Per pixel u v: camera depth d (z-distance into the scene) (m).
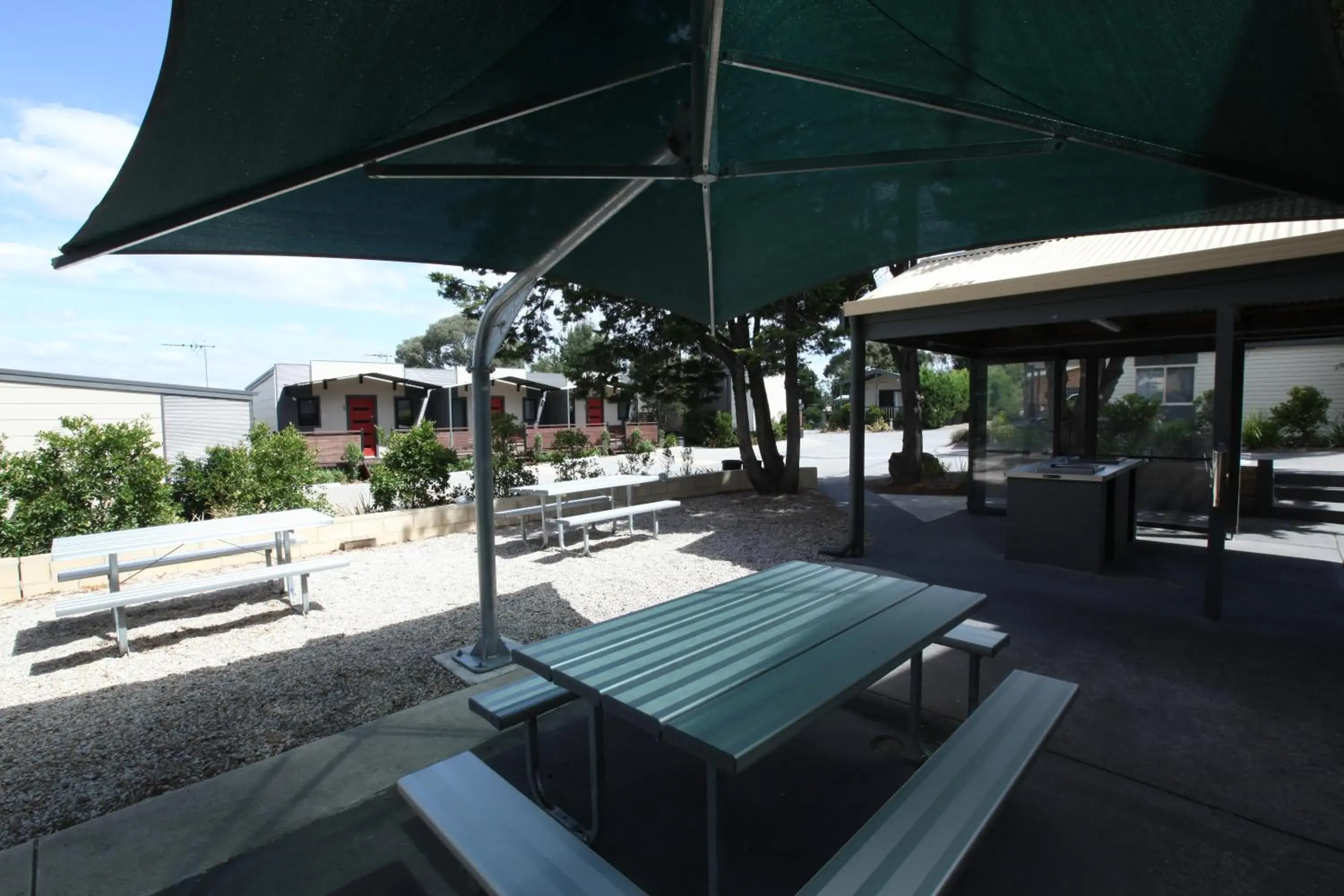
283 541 5.51
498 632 3.85
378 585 5.57
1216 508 4.16
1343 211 2.61
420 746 2.84
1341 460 11.59
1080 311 4.89
